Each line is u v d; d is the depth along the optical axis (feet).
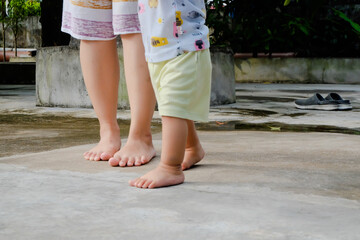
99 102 7.12
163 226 3.93
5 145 8.24
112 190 5.11
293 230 3.80
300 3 27.27
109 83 7.12
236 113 12.75
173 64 5.23
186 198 4.76
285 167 6.16
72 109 13.96
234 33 28.17
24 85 25.52
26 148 7.95
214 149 7.52
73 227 3.94
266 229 3.83
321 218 4.09
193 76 5.26
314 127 10.23
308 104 13.61
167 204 4.56
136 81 6.56
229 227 3.89
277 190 5.03
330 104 13.26
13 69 26.86
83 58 7.11
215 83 14.58
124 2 6.36
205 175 5.75
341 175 5.71
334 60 26.66
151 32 5.38
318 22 27.58
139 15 5.53
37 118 12.12
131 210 4.39
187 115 5.24
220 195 4.84
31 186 5.29
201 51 5.40
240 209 4.36
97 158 6.79
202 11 5.70
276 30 27.17
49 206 4.53
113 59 7.10
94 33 6.98
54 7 20.65
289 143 8.02
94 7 6.91
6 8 41.68
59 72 14.47
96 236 3.73
